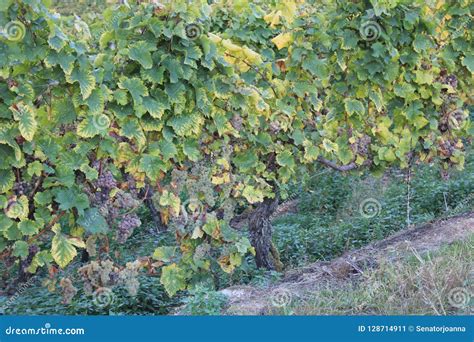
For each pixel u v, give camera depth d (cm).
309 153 595
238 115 540
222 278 633
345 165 643
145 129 493
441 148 679
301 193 954
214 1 602
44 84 450
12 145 428
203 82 514
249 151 568
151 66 477
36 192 460
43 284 480
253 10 610
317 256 735
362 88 623
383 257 583
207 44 495
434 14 678
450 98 679
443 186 826
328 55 618
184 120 504
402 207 805
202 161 537
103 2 973
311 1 633
